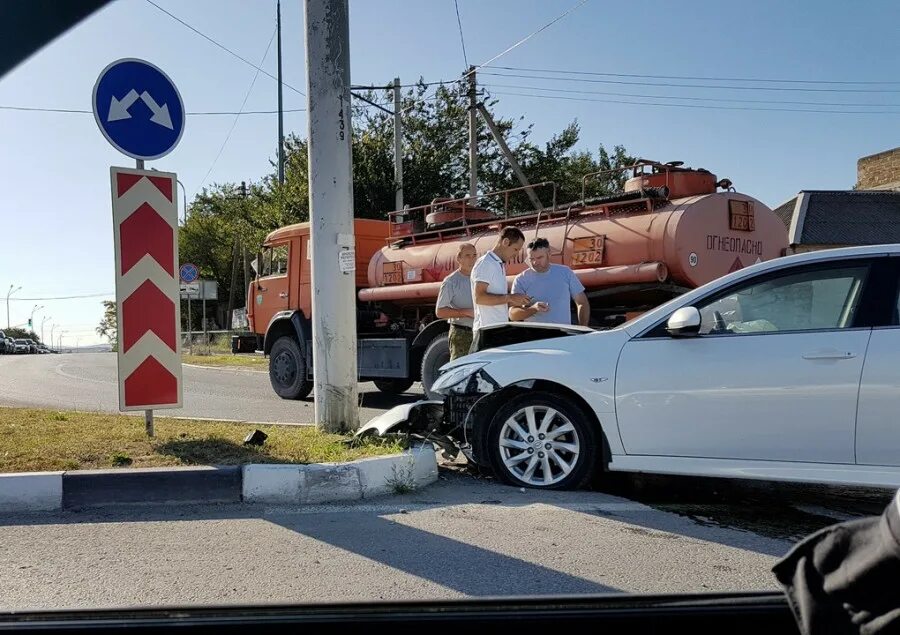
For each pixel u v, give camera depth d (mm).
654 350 4992
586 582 3576
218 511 4836
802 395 4543
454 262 10984
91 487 4938
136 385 6203
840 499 5152
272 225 27359
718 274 8922
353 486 5109
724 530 4402
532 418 5363
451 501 5059
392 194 26844
